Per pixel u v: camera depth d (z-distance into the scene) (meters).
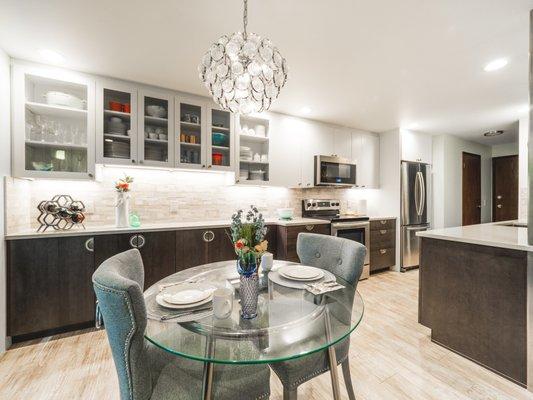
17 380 1.65
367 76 2.46
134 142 2.56
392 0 1.53
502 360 1.70
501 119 3.71
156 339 0.95
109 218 2.72
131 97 2.55
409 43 1.95
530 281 1.59
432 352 1.97
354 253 1.54
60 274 2.13
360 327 2.33
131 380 0.88
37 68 2.20
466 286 1.90
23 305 2.03
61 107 2.30
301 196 3.99
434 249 2.10
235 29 1.80
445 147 4.57
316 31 1.82
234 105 1.82
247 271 1.08
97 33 1.83
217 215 3.32
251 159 3.24
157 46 2.00
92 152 2.39
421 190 4.27
